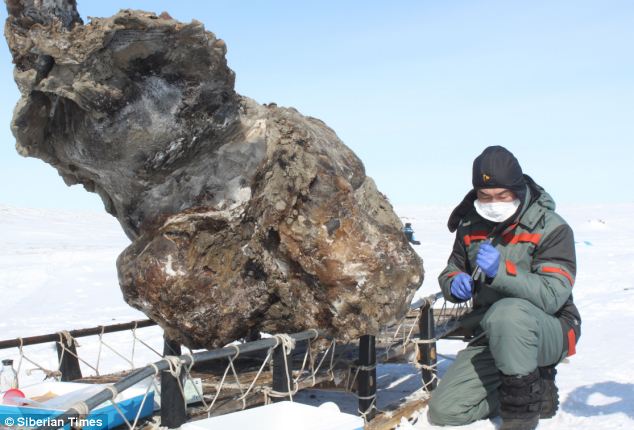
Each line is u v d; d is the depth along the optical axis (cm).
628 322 767
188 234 345
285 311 372
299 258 348
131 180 337
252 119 356
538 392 346
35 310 979
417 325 509
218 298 350
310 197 349
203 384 367
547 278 358
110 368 594
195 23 292
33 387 337
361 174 389
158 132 316
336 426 281
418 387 506
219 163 346
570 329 373
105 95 297
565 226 371
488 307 399
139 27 284
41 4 288
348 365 379
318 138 373
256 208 351
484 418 380
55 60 283
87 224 3147
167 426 286
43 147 338
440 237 2342
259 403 356
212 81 318
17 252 1827
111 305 1026
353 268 342
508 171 359
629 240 2084
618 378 507
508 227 374
